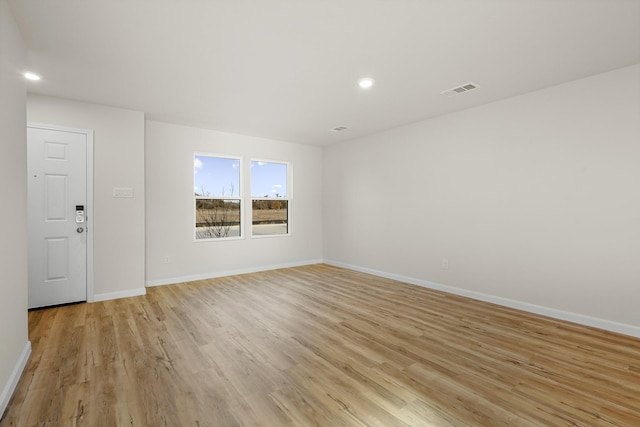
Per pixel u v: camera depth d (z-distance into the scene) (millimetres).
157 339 2688
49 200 3518
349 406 1778
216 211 5250
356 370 2180
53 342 2613
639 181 2758
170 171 4691
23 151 2252
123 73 2926
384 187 5168
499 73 2945
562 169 3197
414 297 3996
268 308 3537
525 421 1647
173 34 2283
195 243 4934
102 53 2549
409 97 3576
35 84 3170
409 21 2137
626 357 2371
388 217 5105
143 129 4098
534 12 2029
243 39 2357
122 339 2684
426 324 3049
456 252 4145
